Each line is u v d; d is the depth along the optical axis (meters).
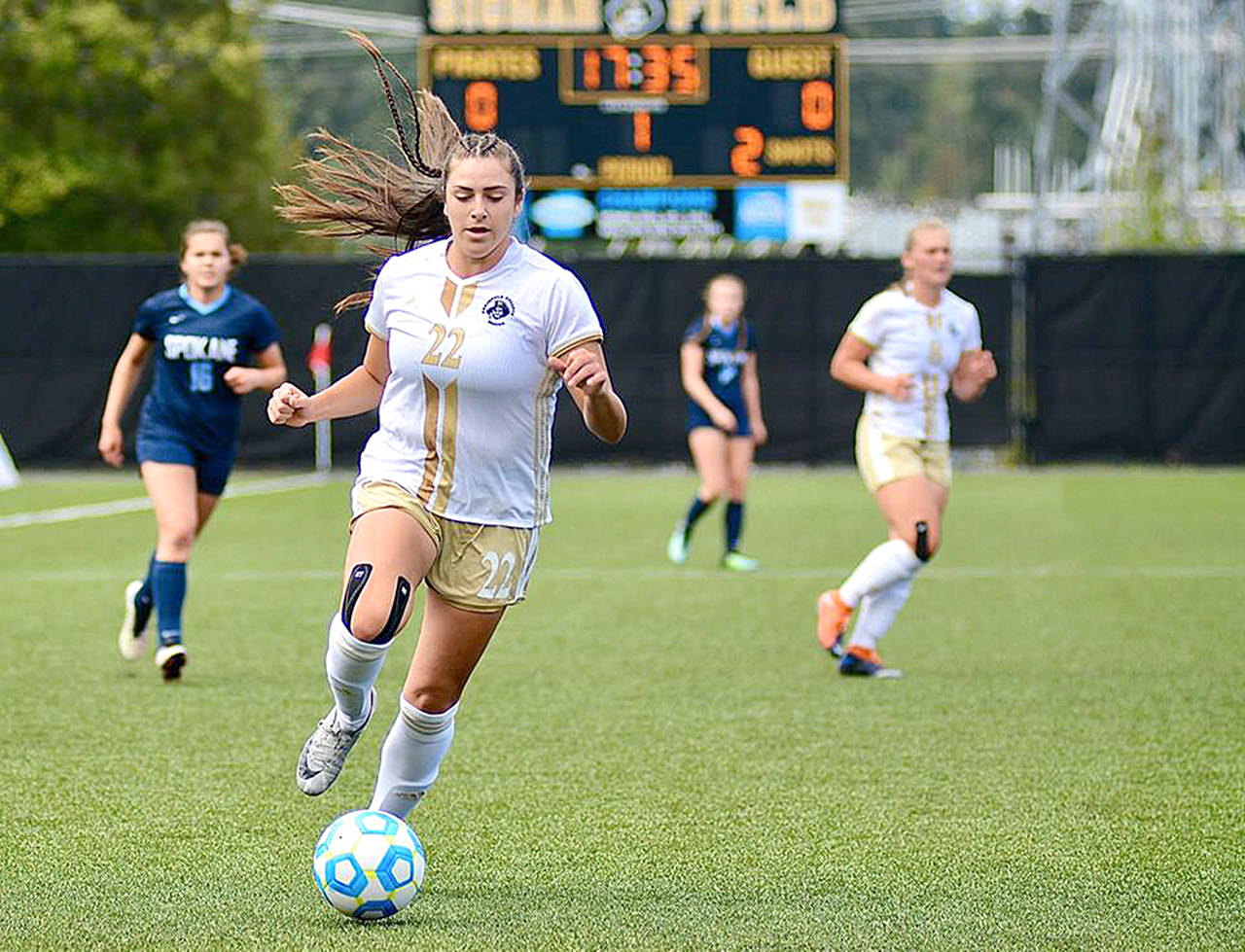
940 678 32.62
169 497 31.59
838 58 87.12
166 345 31.89
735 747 26.45
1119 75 143.75
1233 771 24.84
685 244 98.00
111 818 21.98
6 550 53.78
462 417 18.25
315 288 86.06
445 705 18.92
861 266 86.50
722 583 46.88
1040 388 87.00
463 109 87.56
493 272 18.28
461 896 18.59
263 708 29.38
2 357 86.38
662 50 87.25
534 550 18.94
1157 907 18.20
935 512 32.28
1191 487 76.62
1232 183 136.25
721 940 17.00
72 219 122.44
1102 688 31.55
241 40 130.50
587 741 26.89
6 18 121.12
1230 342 86.19
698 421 50.31
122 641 32.28
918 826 21.69
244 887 18.89
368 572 17.88
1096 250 119.50
